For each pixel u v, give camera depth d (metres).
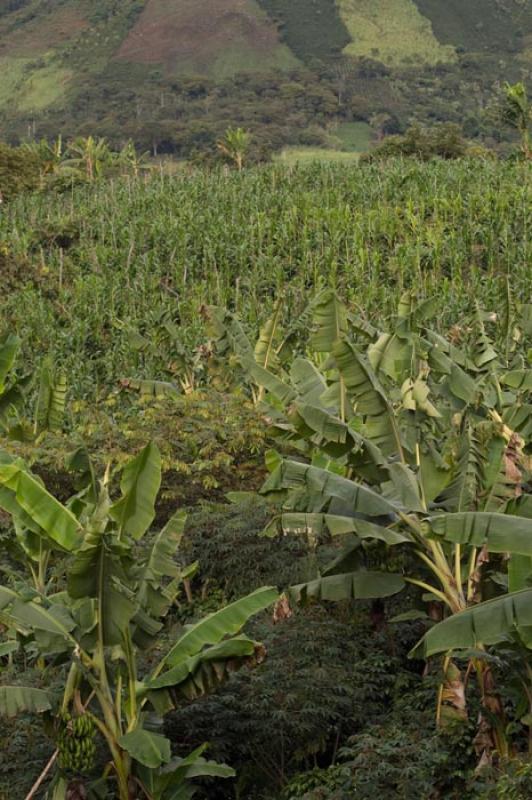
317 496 11.40
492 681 10.76
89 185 66.69
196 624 10.62
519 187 45.56
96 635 10.12
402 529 11.50
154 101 187.75
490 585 11.16
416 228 41.06
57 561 15.06
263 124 162.12
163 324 24.08
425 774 10.23
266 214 47.69
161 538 10.98
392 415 11.59
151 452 10.04
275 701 11.80
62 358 32.59
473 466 11.30
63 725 10.01
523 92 58.31
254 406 18.16
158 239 44.59
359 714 12.02
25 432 18.91
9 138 189.00
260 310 35.62
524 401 14.45
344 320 13.70
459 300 32.38
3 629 14.02
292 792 11.29
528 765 9.20
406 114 183.00
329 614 13.55
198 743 12.10
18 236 48.44
